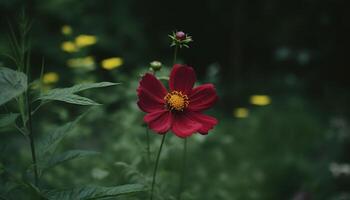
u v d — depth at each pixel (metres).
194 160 1.37
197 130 0.69
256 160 1.66
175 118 0.70
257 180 1.47
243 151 1.74
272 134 1.99
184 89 0.71
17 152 1.14
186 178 1.25
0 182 0.71
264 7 3.04
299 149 1.87
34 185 0.66
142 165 1.12
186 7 3.09
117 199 0.77
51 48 2.26
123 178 1.06
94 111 1.42
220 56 3.24
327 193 1.53
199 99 0.71
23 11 0.67
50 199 0.62
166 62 2.94
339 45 2.88
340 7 2.79
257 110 2.36
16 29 2.16
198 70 3.24
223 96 2.75
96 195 0.62
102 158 1.22
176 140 1.20
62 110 1.38
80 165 1.21
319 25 2.87
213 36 3.20
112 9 2.67
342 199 1.55
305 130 2.04
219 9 3.12
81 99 0.61
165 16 3.06
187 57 3.20
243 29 3.13
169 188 1.07
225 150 1.69
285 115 2.18
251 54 3.19
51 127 1.36
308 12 2.88
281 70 3.11
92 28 2.52
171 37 0.73
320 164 1.64
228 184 1.37
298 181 1.52
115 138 1.39
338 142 1.87
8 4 2.17
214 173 1.45
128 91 1.44
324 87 2.88
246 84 2.96
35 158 0.66
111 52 2.58
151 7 3.01
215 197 1.25
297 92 2.84
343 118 2.55
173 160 1.26
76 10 2.41
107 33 2.60
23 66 0.65
